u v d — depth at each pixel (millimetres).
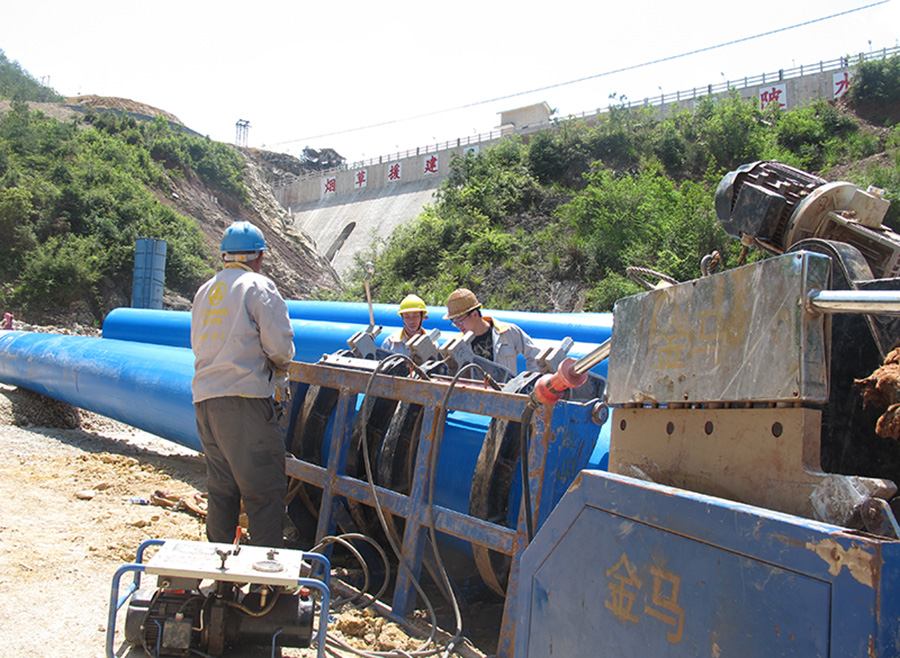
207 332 3656
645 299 2232
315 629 3510
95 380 7848
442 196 33438
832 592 1307
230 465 3633
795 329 1658
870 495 1471
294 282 51750
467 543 3773
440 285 26203
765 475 1739
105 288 34875
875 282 2094
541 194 30172
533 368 4832
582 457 3271
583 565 1993
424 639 3480
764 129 29562
